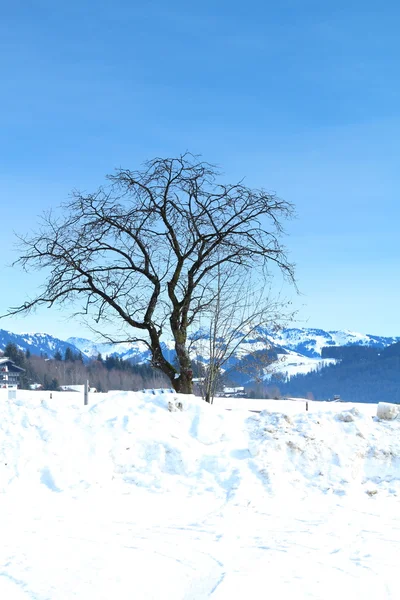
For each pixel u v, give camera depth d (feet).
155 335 59.93
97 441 39.58
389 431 41.29
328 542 25.36
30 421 41.24
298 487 35.76
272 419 42.04
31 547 23.84
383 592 19.49
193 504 32.58
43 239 57.88
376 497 34.88
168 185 58.23
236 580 20.24
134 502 32.86
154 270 59.98
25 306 58.13
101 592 19.10
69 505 32.07
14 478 36.37
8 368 321.11
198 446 39.86
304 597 18.85
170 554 23.22
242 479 35.55
